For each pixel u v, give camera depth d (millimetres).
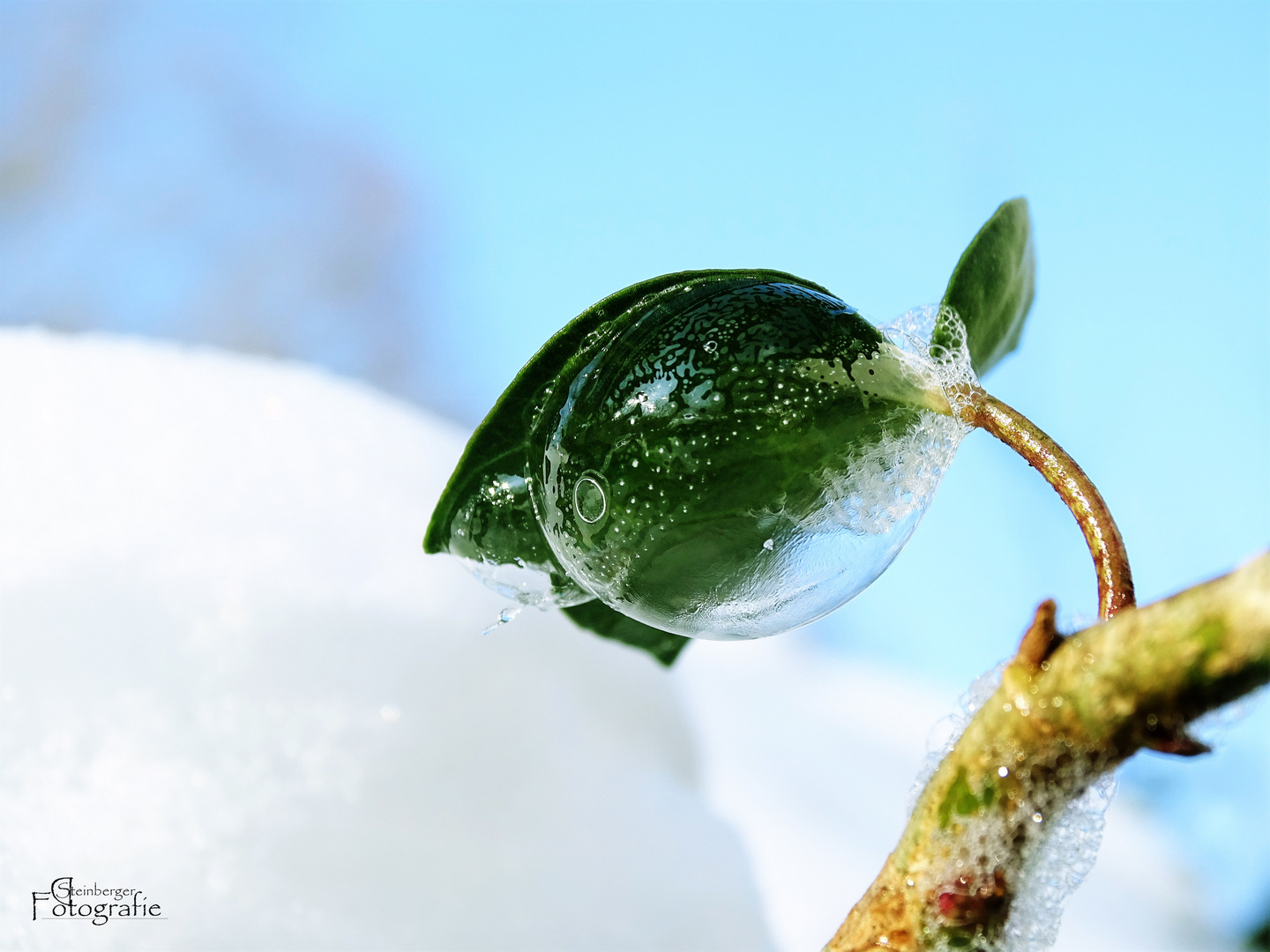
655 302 210
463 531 214
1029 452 205
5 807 250
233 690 264
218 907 250
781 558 208
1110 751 191
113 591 264
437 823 267
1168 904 419
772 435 204
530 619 298
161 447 282
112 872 249
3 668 257
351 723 269
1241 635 185
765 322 207
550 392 211
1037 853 196
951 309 209
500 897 264
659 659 233
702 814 308
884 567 214
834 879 394
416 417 336
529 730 280
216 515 277
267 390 312
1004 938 197
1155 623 188
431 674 275
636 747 315
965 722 207
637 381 206
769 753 468
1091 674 190
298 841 257
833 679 546
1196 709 188
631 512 206
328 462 293
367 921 256
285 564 274
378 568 281
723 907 281
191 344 679
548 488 210
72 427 282
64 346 309
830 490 206
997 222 210
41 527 269
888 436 207
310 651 270
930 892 197
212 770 259
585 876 272
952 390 207
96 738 257
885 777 459
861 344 208
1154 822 447
